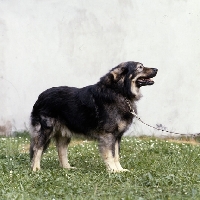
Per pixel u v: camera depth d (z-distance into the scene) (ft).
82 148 43.42
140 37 52.42
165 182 29.48
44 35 51.83
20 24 51.70
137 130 52.19
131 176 31.68
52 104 35.45
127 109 34.35
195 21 52.70
